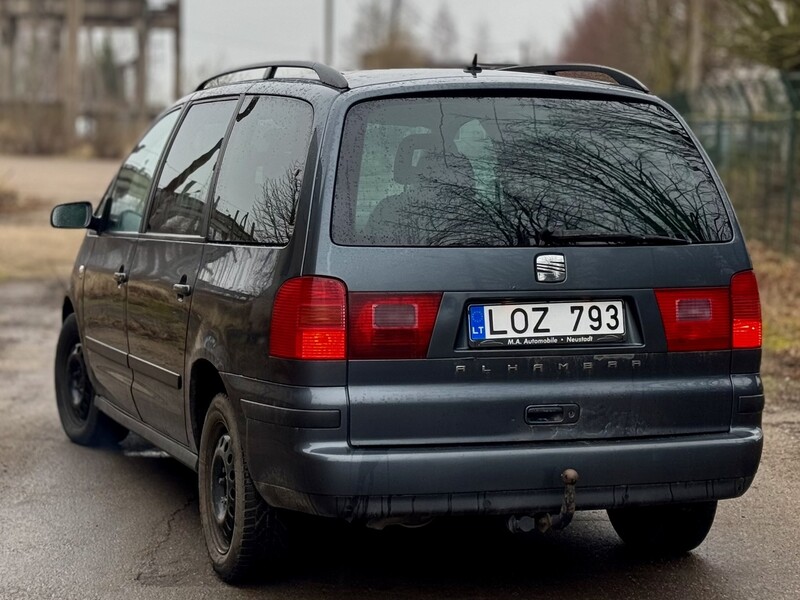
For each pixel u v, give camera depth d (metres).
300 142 5.11
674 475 4.95
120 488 7.11
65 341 8.27
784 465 7.47
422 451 4.70
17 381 10.43
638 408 4.95
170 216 6.29
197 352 5.55
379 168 4.88
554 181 4.98
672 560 5.79
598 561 5.75
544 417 4.84
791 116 17.12
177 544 6.03
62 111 48.53
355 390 4.71
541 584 5.43
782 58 18.95
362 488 4.64
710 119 21.72
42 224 25.38
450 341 4.76
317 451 4.66
